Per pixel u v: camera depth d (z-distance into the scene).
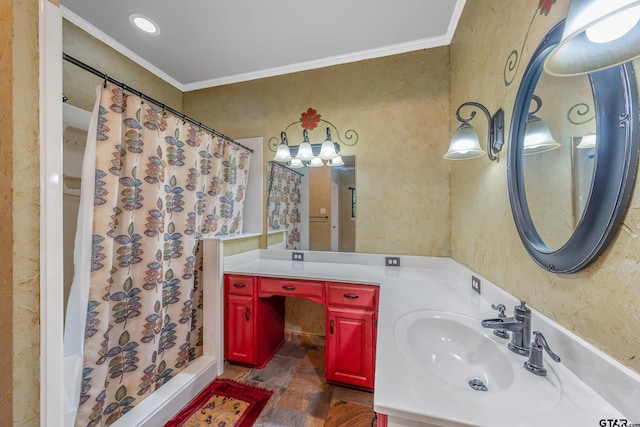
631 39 0.48
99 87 1.15
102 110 1.16
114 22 1.71
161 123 1.45
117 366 1.28
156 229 1.41
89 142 1.13
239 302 1.82
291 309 2.26
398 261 1.99
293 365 1.89
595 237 0.60
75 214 1.62
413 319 1.03
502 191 1.08
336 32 1.80
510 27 1.02
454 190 1.80
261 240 2.33
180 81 2.44
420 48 1.93
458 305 1.17
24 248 0.71
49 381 0.75
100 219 1.15
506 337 0.88
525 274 0.91
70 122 1.64
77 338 1.09
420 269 1.90
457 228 1.73
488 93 1.23
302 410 1.45
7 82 0.70
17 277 0.70
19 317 0.71
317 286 1.69
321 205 2.18
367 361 1.58
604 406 0.56
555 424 0.52
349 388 1.63
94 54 1.80
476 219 1.38
